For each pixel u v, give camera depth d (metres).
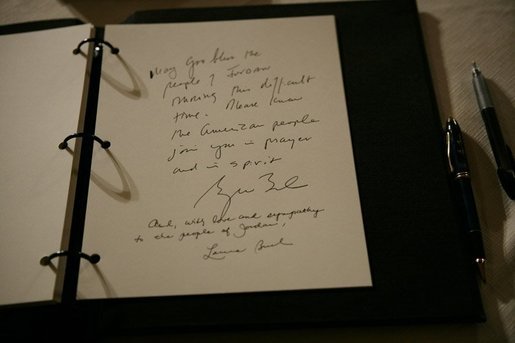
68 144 0.50
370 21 0.58
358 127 0.51
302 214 0.47
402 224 0.46
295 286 0.44
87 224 0.47
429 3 0.63
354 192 0.48
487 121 0.52
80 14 0.64
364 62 0.56
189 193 0.48
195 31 0.58
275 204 0.47
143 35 0.58
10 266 0.44
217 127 0.52
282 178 0.49
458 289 0.43
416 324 0.42
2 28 0.60
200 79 0.55
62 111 0.52
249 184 0.48
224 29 0.58
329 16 0.59
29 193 0.48
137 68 0.56
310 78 0.55
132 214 0.47
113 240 0.46
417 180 0.48
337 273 0.44
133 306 0.43
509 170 0.49
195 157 0.50
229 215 0.47
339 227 0.46
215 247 0.46
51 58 0.56
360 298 0.43
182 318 0.43
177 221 0.47
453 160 0.49
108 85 0.54
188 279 0.44
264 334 0.44
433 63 0.58
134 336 0.44
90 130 0.52
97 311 0.43
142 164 0.50
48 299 0.42
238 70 0.55
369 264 0.44
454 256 0.44
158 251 0.45
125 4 0.65
